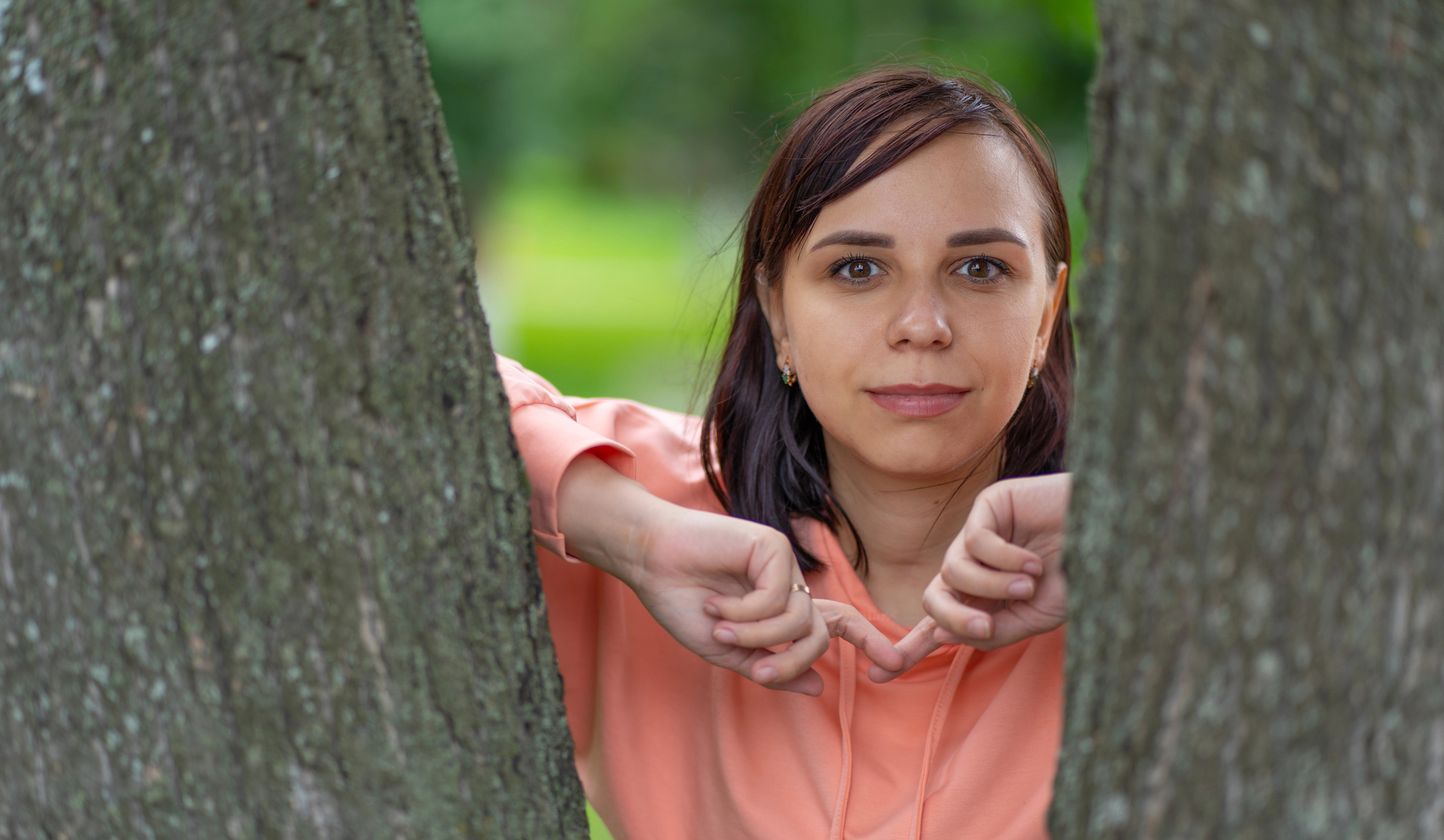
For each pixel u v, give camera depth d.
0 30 1.05
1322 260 0.91
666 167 38.62
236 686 1.08
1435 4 0.91
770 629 1.37
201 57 1.02
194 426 1.05
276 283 1.05
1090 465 1.01
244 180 1.03
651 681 1.82
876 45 11.23
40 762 1.11
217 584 1.07
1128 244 0.96
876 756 1.69
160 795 1.10
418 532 1.11
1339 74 0.90
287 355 1.05
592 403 2.02
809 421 1.85
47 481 1.07
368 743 1.10
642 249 36.59
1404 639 0.93
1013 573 1.33
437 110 1.10
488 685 1.15
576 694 1.88
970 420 1.58
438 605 1.12
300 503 1.07
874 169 1.53
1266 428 0.92
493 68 12.67
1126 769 1.01
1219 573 0.95
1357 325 0.91
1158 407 0.96
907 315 1.54
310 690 1.09
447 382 1.11
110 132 1.03
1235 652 0.95
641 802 1.79
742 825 1.70
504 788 1.16
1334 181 0.90
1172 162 0.94
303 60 1.04
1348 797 0.94
